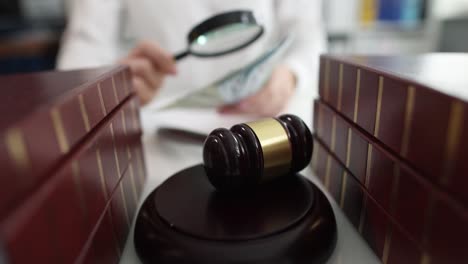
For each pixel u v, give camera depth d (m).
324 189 0.30
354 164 0.24
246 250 0.19
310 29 0.72
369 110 0.21
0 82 0.21
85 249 0.17
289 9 0.78
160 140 0.41
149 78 0.55
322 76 0.30
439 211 0.15
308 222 0.21
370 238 0.22
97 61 0.72
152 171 0.34
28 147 0.13
